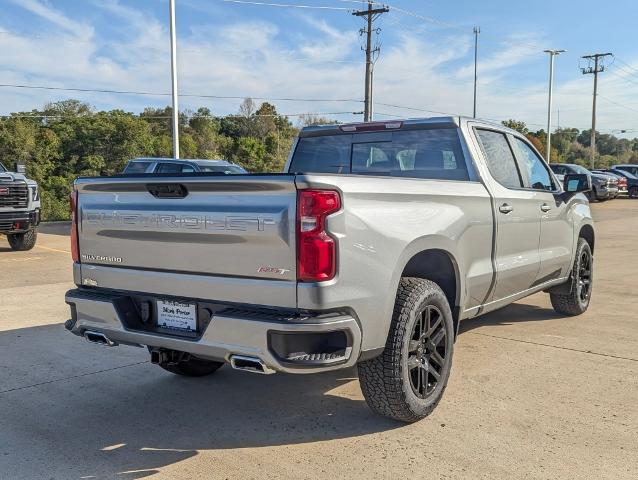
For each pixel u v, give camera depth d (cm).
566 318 669
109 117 7344
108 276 391
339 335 333
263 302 327
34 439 380
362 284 335
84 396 455
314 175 316
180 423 404
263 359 318
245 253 330
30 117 7212
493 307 504
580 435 372
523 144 568
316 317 317
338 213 322
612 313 693
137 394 459
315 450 360
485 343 571
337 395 451
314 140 563
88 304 390
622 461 339
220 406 433
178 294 358
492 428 384
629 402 424
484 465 336
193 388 471
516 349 551
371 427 391
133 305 384
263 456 354
